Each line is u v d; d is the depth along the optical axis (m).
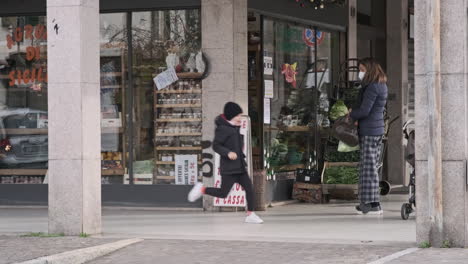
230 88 16.58
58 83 12.91
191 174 17.19
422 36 11.24
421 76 11.27
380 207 16.03
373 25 23.33
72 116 12.88
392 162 23.16
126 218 15.70
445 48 11.15
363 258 10.69
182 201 17.11
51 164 13.00
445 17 11.12
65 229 13.00
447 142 11.18
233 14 16.55
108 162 17.67
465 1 11.05
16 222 15.29
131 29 17.44
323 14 19.81
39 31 18.17
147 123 17.47
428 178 11.22
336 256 10.88
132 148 17.56
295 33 19.09
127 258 11.23
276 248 11.63
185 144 17.22
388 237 12.75
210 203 16.77
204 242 12.32
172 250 11.67
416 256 10.61
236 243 12.16
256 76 18.00
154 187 17.28
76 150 12.89
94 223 13.21
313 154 19.77
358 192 17.25
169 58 17.23
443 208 11.26
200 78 16.98
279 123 18.55
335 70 20.58
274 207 17.62
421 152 11.34
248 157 16.47
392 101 23.23
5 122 18.44
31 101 18.30
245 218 15.48
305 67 19.48
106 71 17.62
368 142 15.82
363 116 15.70
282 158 18.66
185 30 17.09
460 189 11.16
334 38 20.59
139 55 17.44
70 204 12.94
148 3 17.12
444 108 11.18
